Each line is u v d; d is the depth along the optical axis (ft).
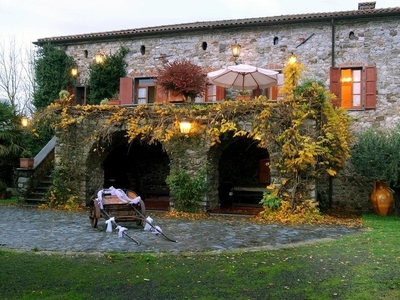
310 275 19.76
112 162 59.00
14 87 99.71
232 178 54.60
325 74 51.47
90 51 62.08
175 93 46.62
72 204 46.91
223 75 51.19
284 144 38.96
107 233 31.24
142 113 44.24
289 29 53.11
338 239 28.68
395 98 49.01
